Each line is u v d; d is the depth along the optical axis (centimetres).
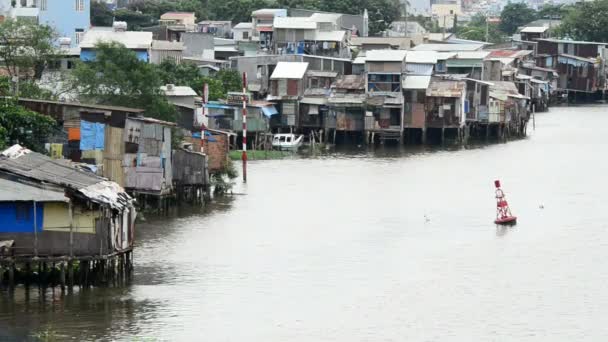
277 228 14438
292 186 17850
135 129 14450
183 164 15700
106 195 11069
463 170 19938
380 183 18300
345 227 14625
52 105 14062
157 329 10175
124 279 11519
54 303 10681
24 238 10750
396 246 13575
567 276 12238
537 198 17012
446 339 10169
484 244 13725
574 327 10538
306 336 10156
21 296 10800
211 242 13475
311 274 12156
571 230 14600
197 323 10375
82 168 12194
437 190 17650
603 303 11250
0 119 13338
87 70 17175
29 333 9912
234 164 19688
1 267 10738
